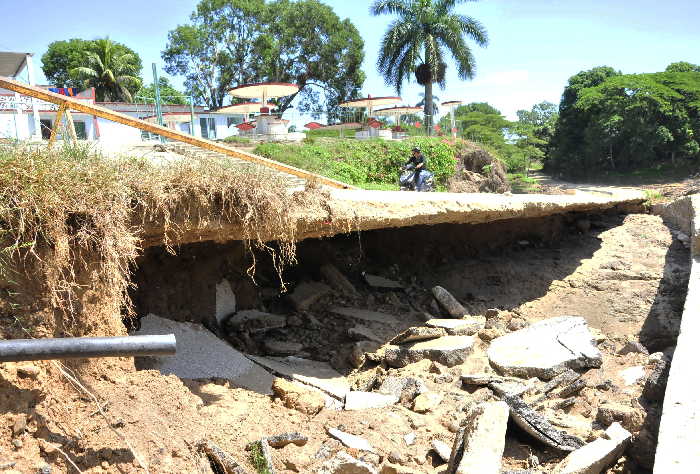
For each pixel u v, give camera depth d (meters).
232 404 4.98
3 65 16.80
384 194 7.65
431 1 32.47
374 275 10.09
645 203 14.65
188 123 31.34
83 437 3.52
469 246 11.36
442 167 22.84
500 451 4.45
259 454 4.27
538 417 5.35
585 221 13.29
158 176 4.70
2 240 3.52
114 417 3.77
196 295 7.13
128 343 2.17
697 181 33.94
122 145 9.40
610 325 8.70
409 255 10.68
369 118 30.17
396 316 8.87
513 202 9.33
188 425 4.21
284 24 41.03
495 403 5.16
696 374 4.94
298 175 7.64
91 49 38.91
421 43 32.12
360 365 7.43
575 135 44.66
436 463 4.98
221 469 3.99
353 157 21.03
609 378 6.85
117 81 38.84
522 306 9.54
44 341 2.09
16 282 3.55
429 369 7.21
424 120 32.41
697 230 9.64
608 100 40.00
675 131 38.25
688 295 7.23
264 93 27.06
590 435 5.37
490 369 7.31
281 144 21.00
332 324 8.34
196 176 4.85
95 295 4.10
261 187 5.22
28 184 3.69
